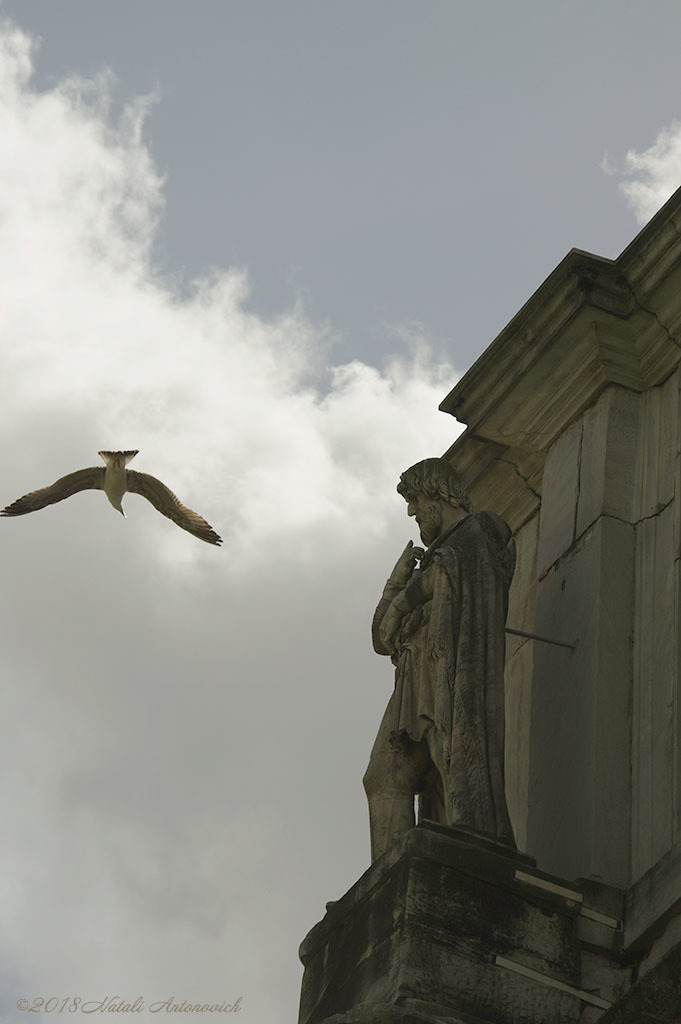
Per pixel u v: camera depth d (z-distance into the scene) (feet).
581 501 51.11
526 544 54.29
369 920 43.45
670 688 46.57
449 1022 40.37
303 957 45.34
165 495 44.80
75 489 45.27
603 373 52.08
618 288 52.11
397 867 43.21
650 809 45.57
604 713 47.26
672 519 48.93
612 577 49.14
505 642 49.47
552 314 52.75
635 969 43.11
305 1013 44.32
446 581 47.21
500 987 42.01
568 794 47.06
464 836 43.55
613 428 51.37
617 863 45.34
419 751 47.09
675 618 47.32
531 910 43.19
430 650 46.68
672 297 51.44
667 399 51.24
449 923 42.37
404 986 41.34
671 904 42.55
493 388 54.65
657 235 51.31
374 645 49.44
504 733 46.37
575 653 48.83
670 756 45.73
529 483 54.80
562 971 42.70
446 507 50.06
